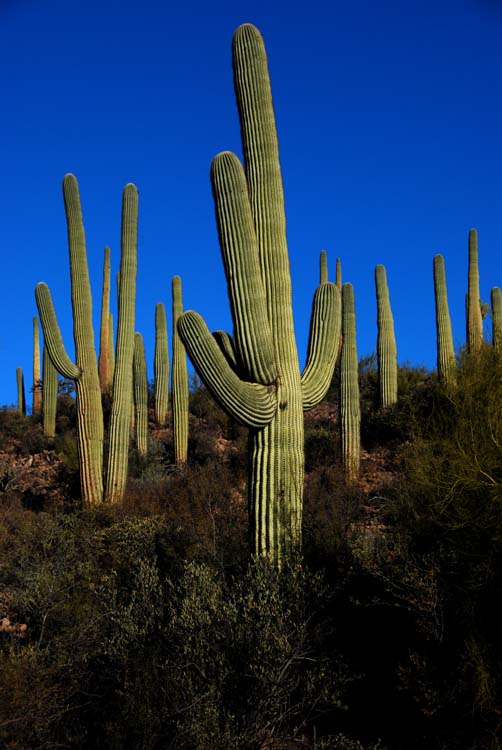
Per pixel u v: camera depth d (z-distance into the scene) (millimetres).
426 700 5926
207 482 14367
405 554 6750
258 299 8297
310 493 12930
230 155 8492
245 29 9117
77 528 10836
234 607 6242
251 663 5914
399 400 19094
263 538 8039
